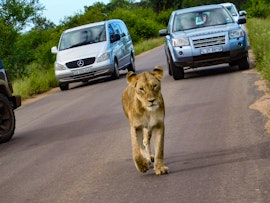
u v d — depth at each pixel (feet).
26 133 48.57
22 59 114.62
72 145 39.22
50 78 95.14
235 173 26.96
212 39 64.75
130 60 92.68
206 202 23.35
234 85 55.72
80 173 30.86
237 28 65.72
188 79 65.87
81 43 85.76
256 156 29.58
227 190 24.56
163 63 101.60
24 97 81.71
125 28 97.81
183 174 27.86
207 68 75.10
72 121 50.34
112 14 240.94
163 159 31.37
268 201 22.53
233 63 68.39
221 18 69.26
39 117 57.36
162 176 27.96
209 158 30.37
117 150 35.14
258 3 243.81
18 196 28.27
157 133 28.14
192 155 31.50
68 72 82.28
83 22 212.64
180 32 67.72
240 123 38.14
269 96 46.55
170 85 62.75
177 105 48.80
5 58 112.88
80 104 61.31
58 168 32.86
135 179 28.09
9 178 32.37
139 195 25.46
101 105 57.16
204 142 34.22
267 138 33.12
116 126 43.75
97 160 33.27
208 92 53.67
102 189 27.20
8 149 42.06
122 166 30.99
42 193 28.09
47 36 183.73
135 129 27.94
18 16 116.88
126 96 30.04
